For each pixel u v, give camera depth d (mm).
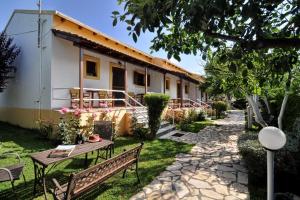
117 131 9141
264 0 1587
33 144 6961
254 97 6996
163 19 1858
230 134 11008
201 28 1822
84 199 3916
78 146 4797
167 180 4863
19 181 4512
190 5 1584
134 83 14367
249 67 2135
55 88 8578
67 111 7320
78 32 10250
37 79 9023
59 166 5449
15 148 6523
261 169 4828
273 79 2527
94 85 10773
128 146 7719
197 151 7449
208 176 5168
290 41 1715
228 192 4371
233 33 2127
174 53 2537
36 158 3906
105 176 3555
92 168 3080
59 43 8984
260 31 1717
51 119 8117
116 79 12492
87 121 7668
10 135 7984
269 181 3205
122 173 5090
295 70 4191
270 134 3051
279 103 7457
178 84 21578
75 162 5762
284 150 4848
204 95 27516
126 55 9898
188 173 5320
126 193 4176
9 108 10336
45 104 8672
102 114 8406
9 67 9430
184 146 8078
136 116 9906
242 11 1486
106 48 8734
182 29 2395
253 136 6695
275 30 2209
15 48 9930
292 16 1983
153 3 1778
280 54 2297
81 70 8148
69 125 7012
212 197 4145
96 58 10945
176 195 4180
